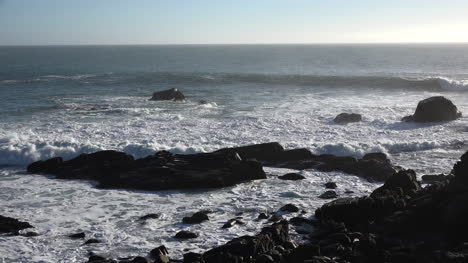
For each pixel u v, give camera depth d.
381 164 15.84
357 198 11.88
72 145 18.72
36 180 15.51
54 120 25.33
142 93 38.47
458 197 10.49
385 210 11.31
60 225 11.55
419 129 22.66
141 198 13.59
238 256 8.97
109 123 24.33
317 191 14.05
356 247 9.66
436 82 39.50
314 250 9.27
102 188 14.53
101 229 11.24
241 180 15.03
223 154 16.03
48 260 9.53
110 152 16.89
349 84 41.16
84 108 29.80
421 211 10.68
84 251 9.97
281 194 13.79
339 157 16.92
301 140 20.39
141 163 15.94
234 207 12.75
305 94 36.06
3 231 11.05
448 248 9.50
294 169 16.38
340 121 24.20
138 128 22.89
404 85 39.81
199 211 12.34
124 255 9.75
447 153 18.58
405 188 12.40
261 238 9.50
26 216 12.20
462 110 28.36
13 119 25.64
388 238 10.31
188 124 23.91
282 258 9.14
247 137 20.97
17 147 18.34
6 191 14.34
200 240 10.47
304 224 11.23
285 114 26.80
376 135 21.52
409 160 17.64
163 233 10.94
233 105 30.86
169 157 16.22
